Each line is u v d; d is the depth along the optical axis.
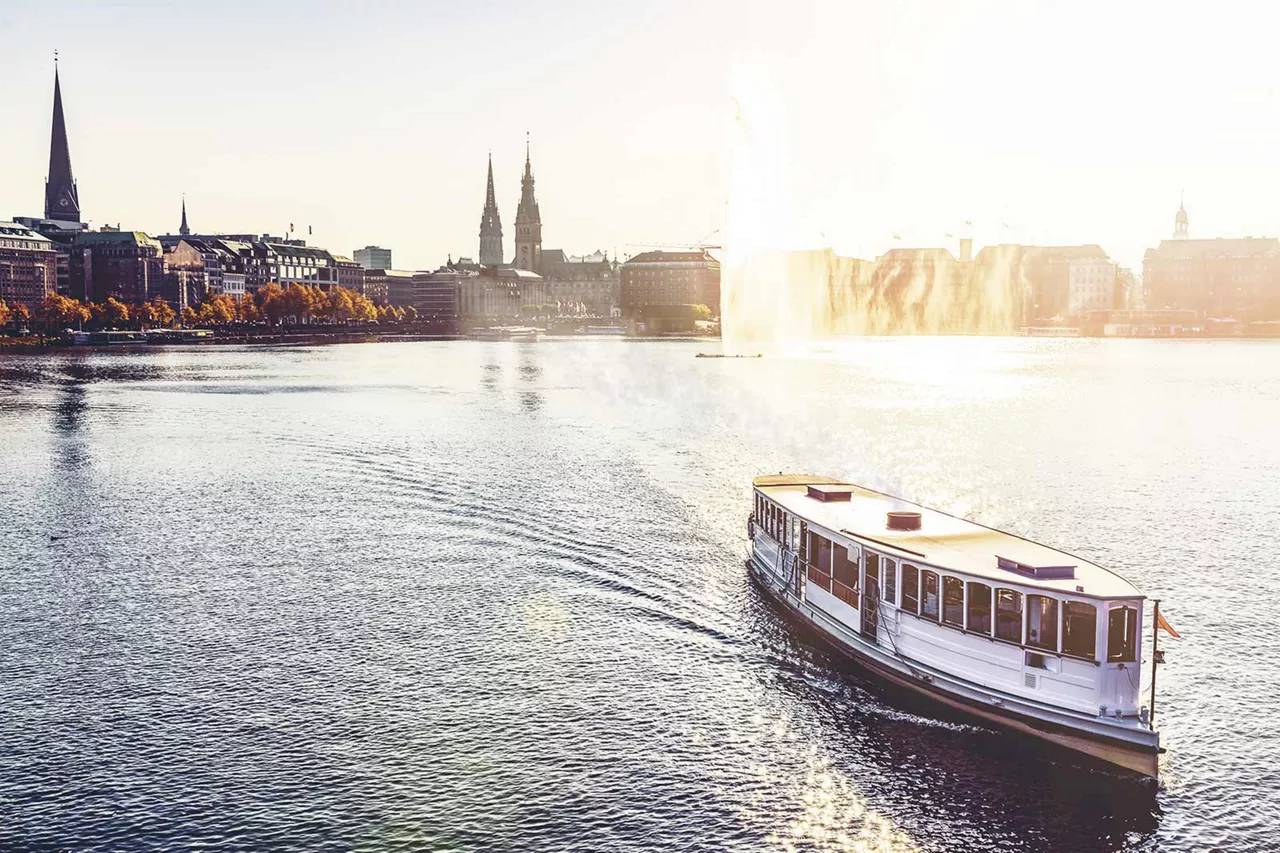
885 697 43.44
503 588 57.62
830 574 48.88
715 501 79.31
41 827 34.34
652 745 39.53
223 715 42.16
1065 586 39.31
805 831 34.22
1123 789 36.75
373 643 49.62
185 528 72.44
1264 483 91.06
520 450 106.94
